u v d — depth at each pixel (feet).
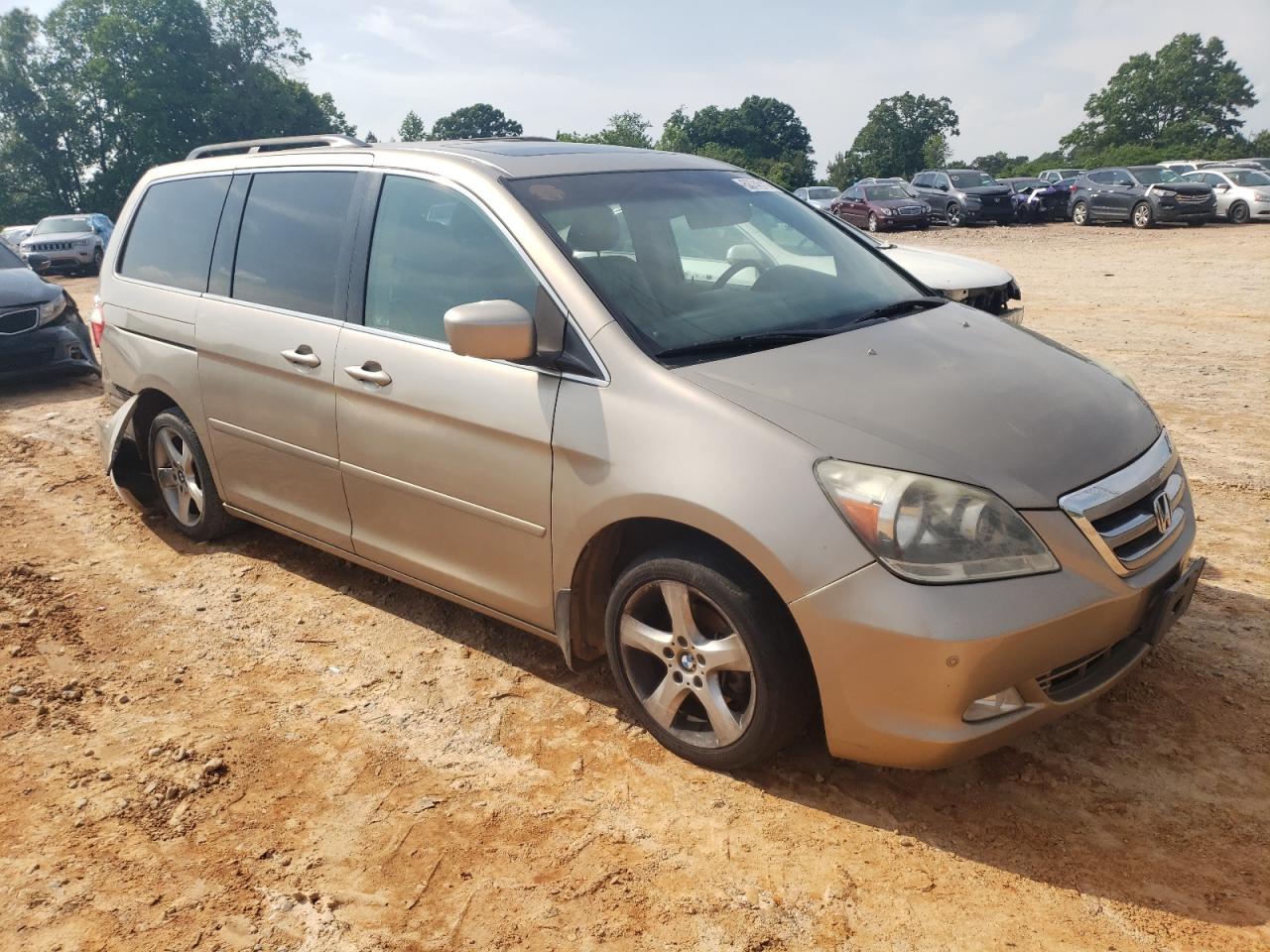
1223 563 14.38
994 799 9.44
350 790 9.96
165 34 205.57
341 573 15.17
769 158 398.01
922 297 12.67
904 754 8.54
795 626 9.05
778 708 9.13
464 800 9.73
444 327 10.04
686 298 10.82
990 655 8.13
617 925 8.09
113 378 16.56
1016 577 8.32
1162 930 7.81
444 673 12.19
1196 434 21.02
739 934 7.95
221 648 13.01
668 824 9.28
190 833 9.40
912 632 8.13
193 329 14.48
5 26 194.29
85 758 10.66
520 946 7.92
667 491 9.15
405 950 7.94
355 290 12.32
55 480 20.31
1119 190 86.02
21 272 30.37
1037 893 8.25
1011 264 58.70
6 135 200.54
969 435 8.99
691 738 10.04
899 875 8.53
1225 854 8.61
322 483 13.06
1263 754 9.93
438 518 11.62
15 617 14.01
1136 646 9.37
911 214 91.40
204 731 11.09
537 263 10.60
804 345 10.36
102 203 204.74
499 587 11.25
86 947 8.07
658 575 9.69
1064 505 8.64
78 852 9.18
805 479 8.61
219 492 15.25
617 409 9.70
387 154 12.62
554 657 12.47
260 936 8.13
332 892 8.57
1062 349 11.85
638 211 11.70
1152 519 9.25
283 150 15.10
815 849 8.87
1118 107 309.01
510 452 10.55
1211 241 68.59
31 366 28.81
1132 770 9.78
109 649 13.07
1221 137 282.36
